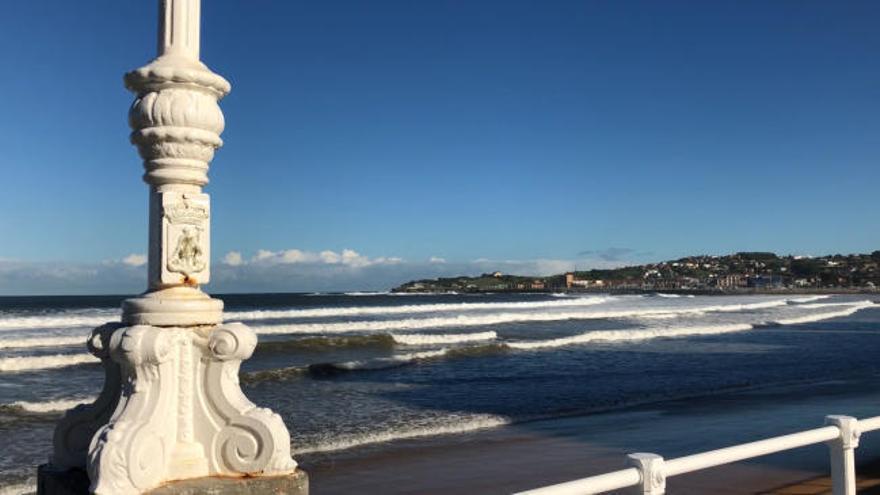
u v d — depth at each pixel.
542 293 190.75
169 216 2.84
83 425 2.93
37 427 12.91
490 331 37.38
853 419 3.75
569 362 24.09
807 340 33.25
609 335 33.97
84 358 22.58
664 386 18.50
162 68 2.84
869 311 67.00
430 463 10.02
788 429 12.07
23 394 17.11
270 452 2.74
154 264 2.87
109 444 2.48
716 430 12.17
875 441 9.70
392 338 30.81
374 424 13.19
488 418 13.83
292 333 35.88
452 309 68.38
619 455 10.35
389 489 8.71
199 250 2.91
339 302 102.81
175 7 2.96
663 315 55.34
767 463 8.68
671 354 26.64
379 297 146.25
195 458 2.74
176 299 2.81
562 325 43.50
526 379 19.95
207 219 2.95
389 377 20.44
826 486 7.52
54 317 47.16
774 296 134.12
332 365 21.69
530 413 14.48
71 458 2.91
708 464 3.07
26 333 33.94
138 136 2.88
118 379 2.88
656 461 2.86
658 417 13.84
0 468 9.97
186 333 2.79
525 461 10.07
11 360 21.39
